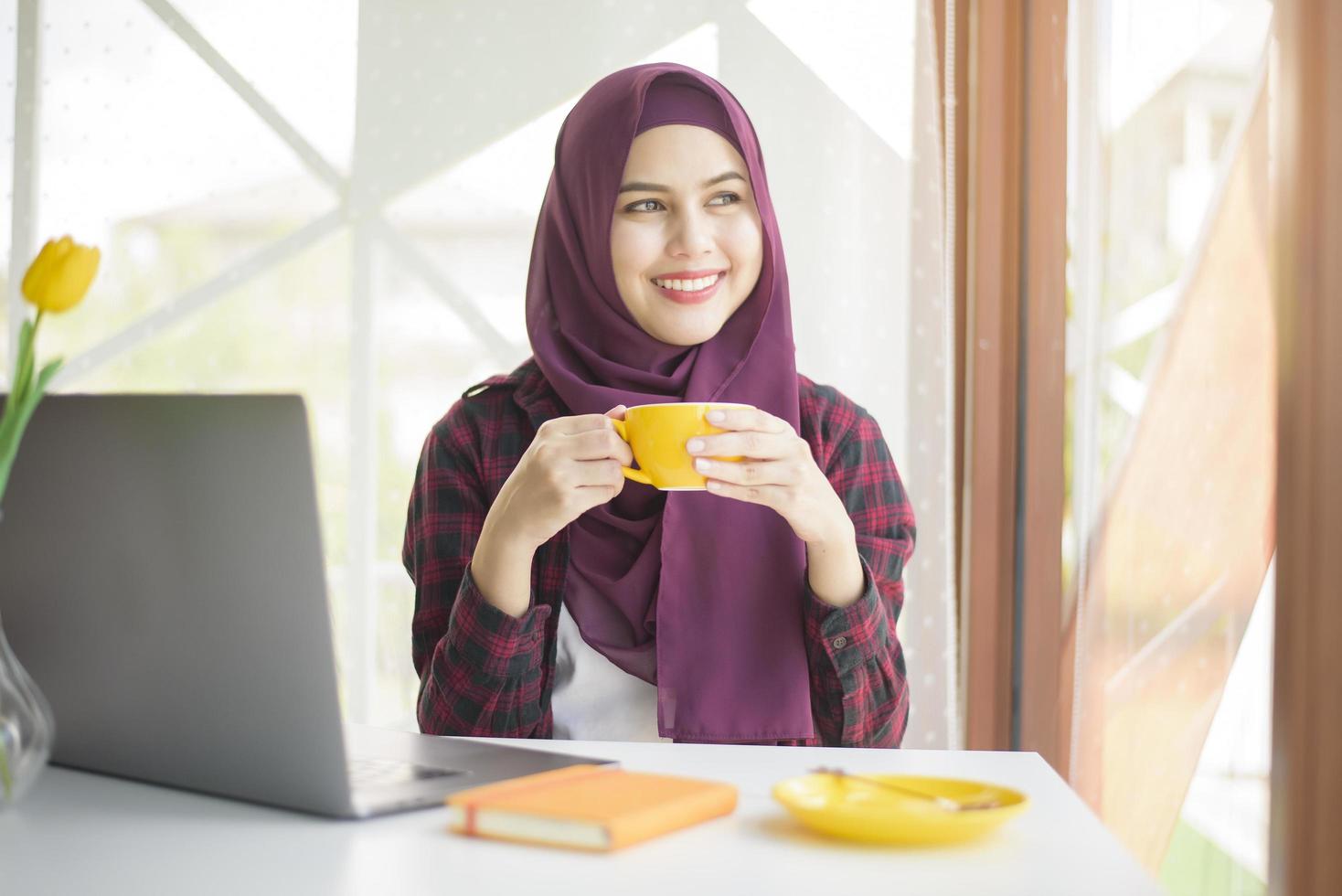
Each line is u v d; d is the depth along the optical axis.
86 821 0.64
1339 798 1.15
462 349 2.46
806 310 2.18
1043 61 1.78
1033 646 1.78
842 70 2.20
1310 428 1.16
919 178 2.02
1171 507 1.40
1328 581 1.15
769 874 0.55
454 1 2.43
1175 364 1.40
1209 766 1.34
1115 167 1.55
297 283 2.49
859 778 0.67
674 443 0.97
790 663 1.27
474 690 1.15
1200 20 1.36
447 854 0.58
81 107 2.54
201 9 2.51
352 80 2.47
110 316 2.54
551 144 2.41
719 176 1.37
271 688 0.64
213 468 0.63
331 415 2.48
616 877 0.54
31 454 0.70
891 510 1.42
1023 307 1.86
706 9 2.29
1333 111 1.13
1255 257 1.26
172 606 0.67
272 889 0.53
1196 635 1.36
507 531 1.10
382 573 2.46
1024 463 1.83
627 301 1.40
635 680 1.31
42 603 0.72
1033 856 0.58
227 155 2.51
